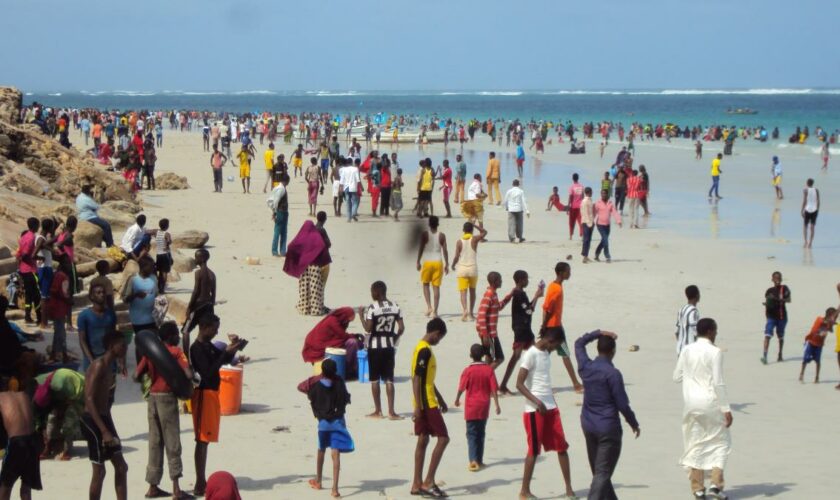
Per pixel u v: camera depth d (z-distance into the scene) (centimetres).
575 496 1419
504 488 1464
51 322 2352
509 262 3478
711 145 11212
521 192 3919
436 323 1461
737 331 2562
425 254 2667
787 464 1578
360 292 2958
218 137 7475
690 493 1432
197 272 2086
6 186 3634
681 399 1964
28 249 2278
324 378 1420
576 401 1952
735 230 4394
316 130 11138
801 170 7538
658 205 5381
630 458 1606
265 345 2333
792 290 3070
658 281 3192
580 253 3706
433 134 11681
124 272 2558
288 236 3925
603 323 2631
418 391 1420
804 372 2191
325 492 1427
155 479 1385
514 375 2161
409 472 1534
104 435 1284
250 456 1594
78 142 8738
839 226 4509
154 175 6184
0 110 4934
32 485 1259
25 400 1275
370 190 4700
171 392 1367
